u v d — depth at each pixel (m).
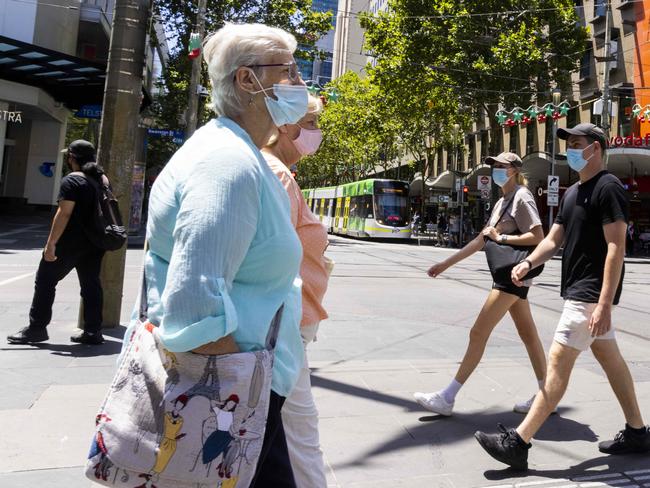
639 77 25.44
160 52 30.27
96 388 4.03
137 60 5.98
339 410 3.85
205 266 1.21
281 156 2.45
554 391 3.00
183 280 1.20
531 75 25.47
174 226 1.33
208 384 1.26
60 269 5.13
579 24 29.27
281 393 1.56
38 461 2.87
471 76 26.11
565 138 3.19
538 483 2.89
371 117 34.59
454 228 31.69
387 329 6.75
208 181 1.28
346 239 32.41
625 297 11.10
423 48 26.45
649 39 24.83
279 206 1.46
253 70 1.59
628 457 3.22
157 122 29.28
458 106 31.11
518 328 3.95
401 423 3.66
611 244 2.91
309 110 2.39
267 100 1.59
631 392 3.26
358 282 11.73
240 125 1.62
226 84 1.60
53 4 25.44
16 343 5.16
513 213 3.73
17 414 3.48
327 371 4.78
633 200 31.16
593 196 3.02
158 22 25.41
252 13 26.56
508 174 3.83
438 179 38.19
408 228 30.97
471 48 26.08
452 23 25.59
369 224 30.98
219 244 1.23
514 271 3.35
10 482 2.64
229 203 1.27
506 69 24.77
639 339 6.89
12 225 23.12
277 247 1.40
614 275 2.89
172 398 1.25
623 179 29.47
